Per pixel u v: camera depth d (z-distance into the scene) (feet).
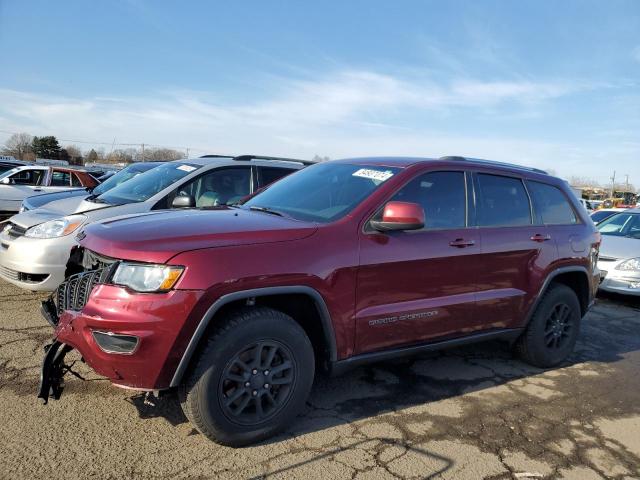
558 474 9.73
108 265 9.37
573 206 16.39
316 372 13.80
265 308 9.93
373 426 11.07
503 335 14.10
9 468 8.73
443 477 9.35
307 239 10.25
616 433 11.53
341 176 13.17
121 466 9.00
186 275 8.84
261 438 10.00
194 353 9.31
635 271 24.64
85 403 11.19
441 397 12.82
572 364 16.02
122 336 8.69
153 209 18.71
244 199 15.08
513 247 13.78
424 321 11.98
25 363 12.97
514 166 15.52
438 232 12.30
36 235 17.25
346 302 10.61
